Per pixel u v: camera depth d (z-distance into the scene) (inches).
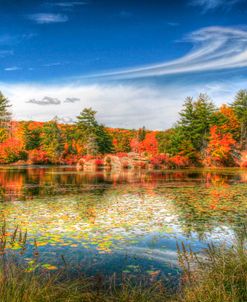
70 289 180.1
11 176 1120.8
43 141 2608.3
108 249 265.0
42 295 156.5
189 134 2068.2
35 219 369.4
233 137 2433.6
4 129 2428.6
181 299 168.1
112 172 1425.9
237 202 506.0
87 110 2677.2
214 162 2079.2
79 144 2822.3
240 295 159.6
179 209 445.1
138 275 214.1
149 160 1888.5
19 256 239.0
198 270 196.7
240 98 2455.7
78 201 515.8
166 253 257.9
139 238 298.0
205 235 309.6
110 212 420.5
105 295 182.7
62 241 282.2
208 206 469.7
